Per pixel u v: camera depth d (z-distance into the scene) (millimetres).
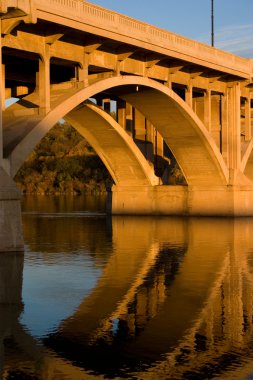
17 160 28734
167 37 39750
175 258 28094
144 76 40375
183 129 47281
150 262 26969
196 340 15062
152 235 38219
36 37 31297
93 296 19922
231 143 52062
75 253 29891
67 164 128375
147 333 15656
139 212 54906
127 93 42875
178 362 13492
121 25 35312
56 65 37062
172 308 18297
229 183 52000
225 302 19062
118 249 31438
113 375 12727
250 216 52938
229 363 13445
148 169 53000
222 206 52094
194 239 35812
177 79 44562
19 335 15438
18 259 27141
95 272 24453
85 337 15297
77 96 33188
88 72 38562
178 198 53625
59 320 16875
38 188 127125
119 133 47156
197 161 50875
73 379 12508
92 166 127688
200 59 43562
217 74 48250
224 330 15961
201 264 26297
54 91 33781
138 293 20406
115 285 21797
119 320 16891
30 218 54469
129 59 39062
